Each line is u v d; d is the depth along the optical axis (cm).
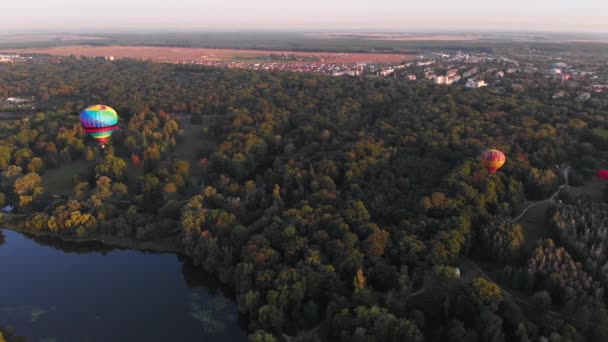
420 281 10212
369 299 9438
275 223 12194
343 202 13238
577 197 13225
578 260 10350
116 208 14712
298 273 10156
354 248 10938
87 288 11662
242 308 10300
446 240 10756
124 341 9769
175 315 10631
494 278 10331
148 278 12125
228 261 11638
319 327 9612
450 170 15012
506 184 13612
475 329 8775
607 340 8269
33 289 11625
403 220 11881
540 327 8644
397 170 15250
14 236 14225
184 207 14212
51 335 9906
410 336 8562
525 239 11644
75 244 13712
